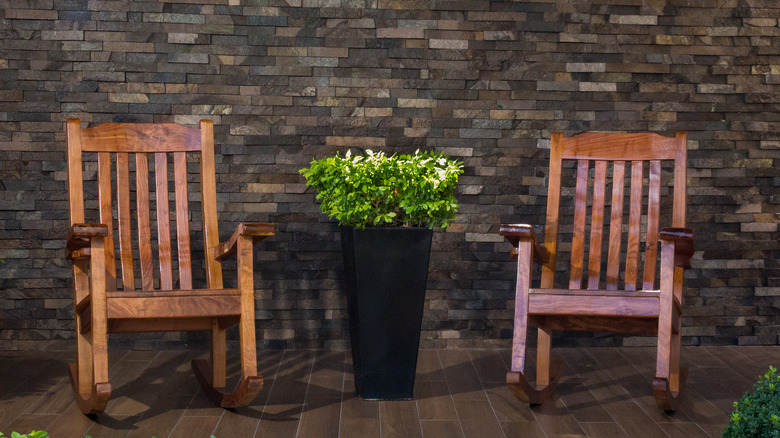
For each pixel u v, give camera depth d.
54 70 2.87
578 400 2.39
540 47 3.02
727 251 3.11
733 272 3.11
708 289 3.12
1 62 2.85
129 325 2.15
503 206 3.04
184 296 2.04
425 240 2.30
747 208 3.10
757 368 2.79
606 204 3.10
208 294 2.07
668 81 3.06
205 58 2.92
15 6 2.84
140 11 2.89
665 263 2.08
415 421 2.17
